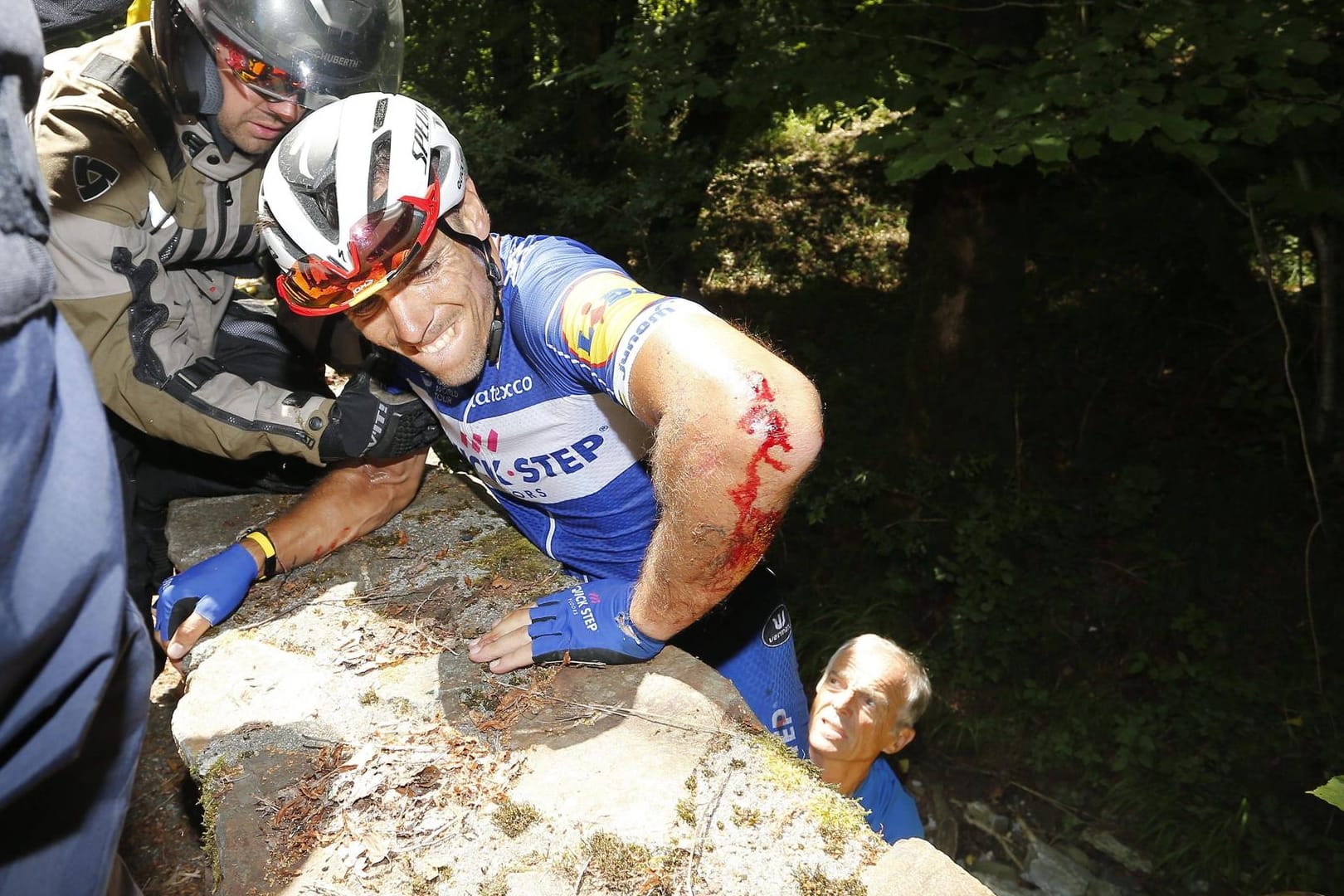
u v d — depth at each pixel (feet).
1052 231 27.17
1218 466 22.81
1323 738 17.60
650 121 18.44
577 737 6.12
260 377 9.58
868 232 36.14
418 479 8.89
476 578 7.91
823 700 9.48
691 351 4.99
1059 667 19.70
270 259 8.91
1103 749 18.38
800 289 33.58
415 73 28.19
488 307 6.37
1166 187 25.26
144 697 3.29
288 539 8.09
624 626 6.43
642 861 5.25
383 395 8.11
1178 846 16.72
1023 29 17.13
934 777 18.62
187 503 9.63
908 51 17.10
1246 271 24.17
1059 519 21.52
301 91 7.66
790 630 8.84
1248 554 20.81
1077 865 16.63
